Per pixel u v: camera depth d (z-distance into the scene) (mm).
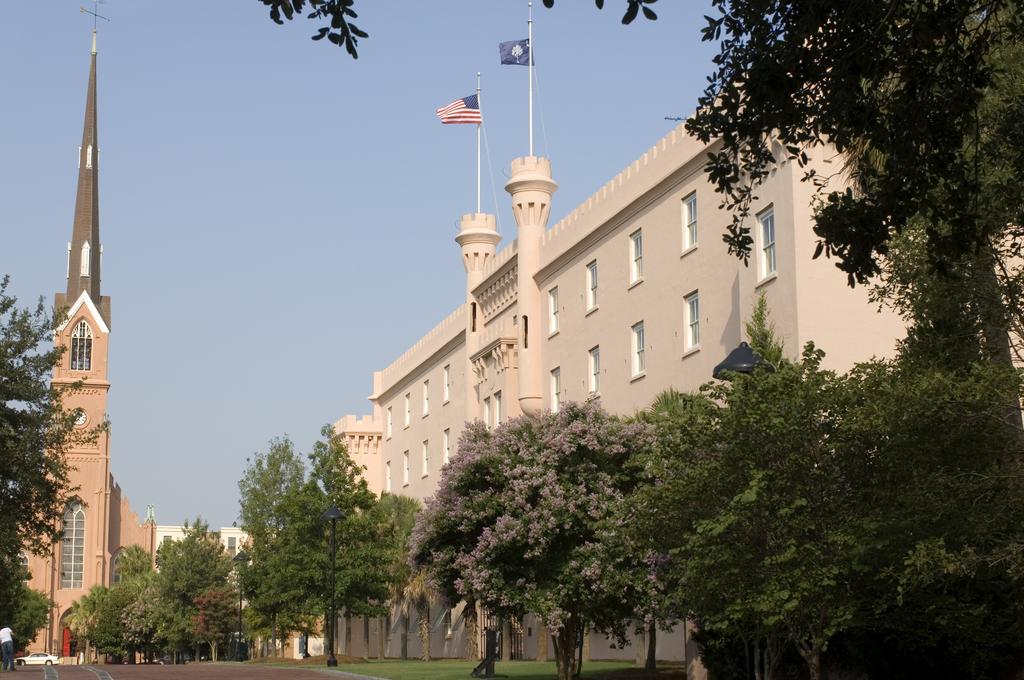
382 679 32750
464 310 63750
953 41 10812
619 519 24719
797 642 17281
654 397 41688
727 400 17484
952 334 17531
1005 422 16109
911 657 22125
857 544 15641
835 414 16766
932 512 15406
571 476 27125
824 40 10688
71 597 124812
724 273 37531
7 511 37094
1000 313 17453
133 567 124625
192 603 95688
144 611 103312
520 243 53719
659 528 18875
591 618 27125
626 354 44312
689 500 17641
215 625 92375
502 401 55875
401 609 65062
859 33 10633
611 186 46031
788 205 32188
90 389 127250
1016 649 21453
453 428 65750
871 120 11148
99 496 126812
